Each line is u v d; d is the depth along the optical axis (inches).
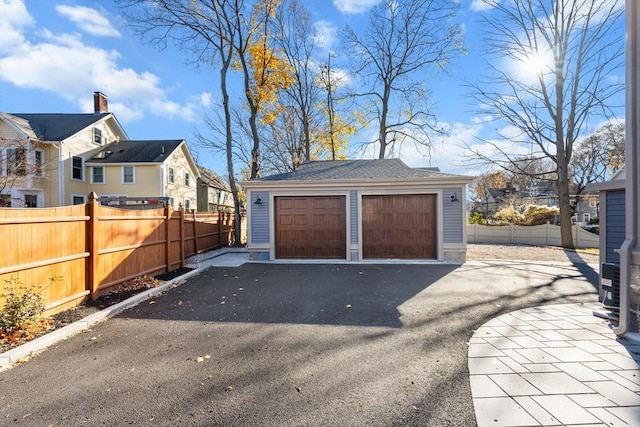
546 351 139.4
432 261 393.7
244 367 128.6
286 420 95.3
